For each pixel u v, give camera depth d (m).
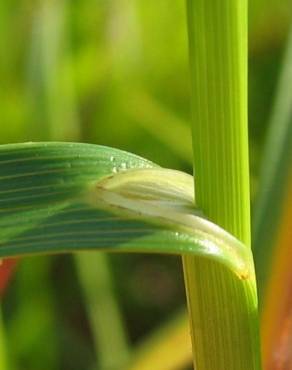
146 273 0.18
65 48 0.16
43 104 0.15
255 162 0.16
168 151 0.17
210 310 0.06
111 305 0.15
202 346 0.07
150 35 0.17
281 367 0.08
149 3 0.17
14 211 0.06
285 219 0.08
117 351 0.14
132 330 0.17
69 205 0.06
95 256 0.14
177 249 0.06
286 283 0.08
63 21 0.16
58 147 0.06
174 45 0.17
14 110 0.16
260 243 0.08
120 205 0.06
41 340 0.14
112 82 0.17
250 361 0.06
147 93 0.17
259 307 0.08
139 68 0.17
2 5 0.16
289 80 0.10
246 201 0.06
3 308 0.15
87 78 0.17
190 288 0.06
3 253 0.06
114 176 0.06
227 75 0.06
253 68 0.18
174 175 0.06
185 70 0.17
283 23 0.17
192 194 0.06
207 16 0.06
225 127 0.06
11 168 0.06
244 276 0.06
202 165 0.06
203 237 0.06
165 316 0.17
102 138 0.17
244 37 0.06
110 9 0.17
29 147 0.06
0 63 0.16
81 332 0.16
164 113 0.17
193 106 0.06
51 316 0.15
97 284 0.15
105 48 0.17
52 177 0.06
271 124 0.10
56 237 0.06
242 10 0.06
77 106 0.17
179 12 0.17
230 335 0.06
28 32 0.16
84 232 0.06
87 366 0.15
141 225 0.06
